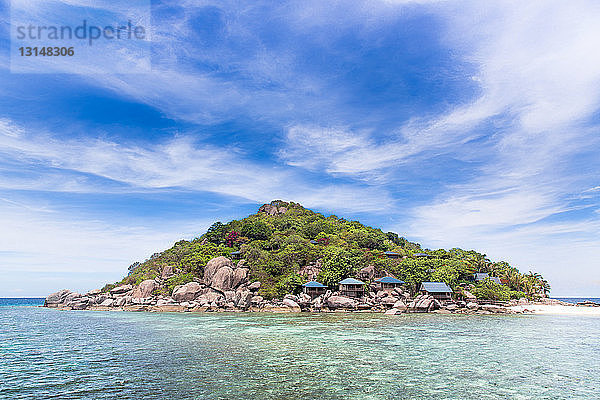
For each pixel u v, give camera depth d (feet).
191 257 393.29
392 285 341.62
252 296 321.11
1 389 82.28
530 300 396.98
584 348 137.59
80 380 89.30
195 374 94.58
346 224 531.50
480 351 128.16
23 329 193.26
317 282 327.67
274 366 103.24
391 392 80.64
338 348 130.62
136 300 343.67
